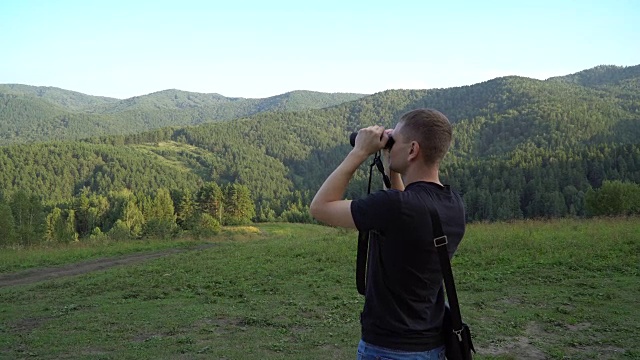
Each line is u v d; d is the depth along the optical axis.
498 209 78.56
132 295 11.34
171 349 7.17
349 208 2.47
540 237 17.72
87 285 12.99
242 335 7.91
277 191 164.88
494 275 12.27
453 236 2.52
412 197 2.43
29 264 18.81
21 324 8.96
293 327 8.34
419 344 2.42
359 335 7.83
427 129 2.54
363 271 2.63
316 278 12.74
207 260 17.00
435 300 2.53
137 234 49.34
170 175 173.25
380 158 2.73
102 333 8.13
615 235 17.14
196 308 9.77
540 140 150.38
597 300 9.72
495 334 7.76
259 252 18.45
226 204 87.50
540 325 8.25
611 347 7.14
